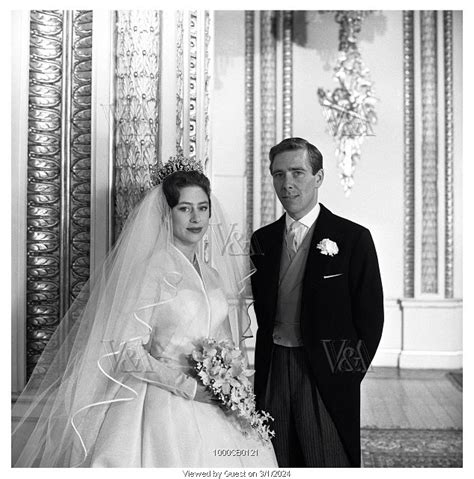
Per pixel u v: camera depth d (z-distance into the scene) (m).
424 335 6.21
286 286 2.66
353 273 2.63
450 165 6.24
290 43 6.25
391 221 6.29
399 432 4.14
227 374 2.23
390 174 6.27
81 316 2.46
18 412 2.56
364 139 6.25
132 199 2.77
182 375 2.21
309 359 2.53
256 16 6.26
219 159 6.24
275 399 2.60
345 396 2.55
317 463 2.52
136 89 2.80
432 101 6.24
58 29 2.85
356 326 2.62
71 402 2.28
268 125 6.25
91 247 2.79
